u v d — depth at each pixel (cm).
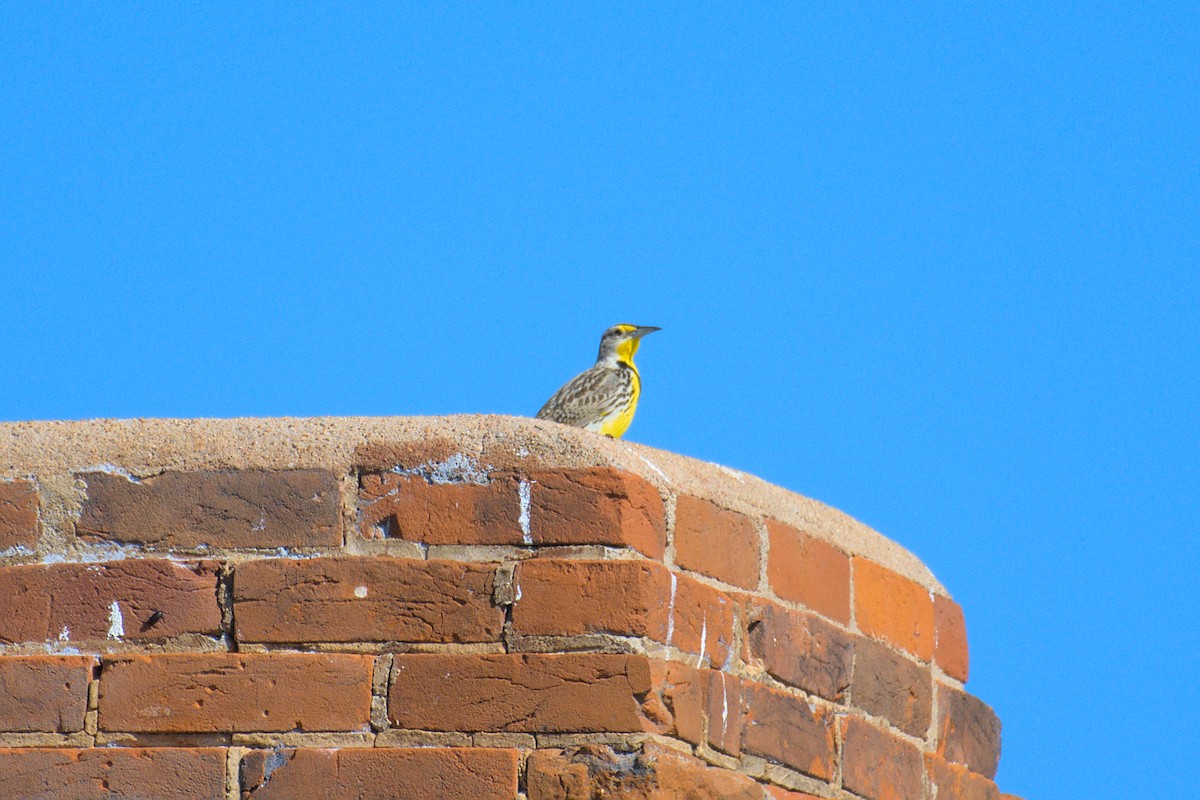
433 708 804
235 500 843
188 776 800
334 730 804
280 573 827
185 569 834
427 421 859
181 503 845
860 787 955
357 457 845
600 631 806
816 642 945
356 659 813
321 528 837
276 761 799
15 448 860
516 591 816
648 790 776
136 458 854
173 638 826
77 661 821
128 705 813
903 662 1023
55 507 848
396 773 791
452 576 821
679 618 835
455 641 812
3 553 844
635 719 791
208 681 814
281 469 845
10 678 819
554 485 832
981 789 1085
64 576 836
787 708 908
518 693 802
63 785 802
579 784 779
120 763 804
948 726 1061
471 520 832
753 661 899
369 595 821
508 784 783
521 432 846
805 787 916
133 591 832
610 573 814
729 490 918
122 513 845
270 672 812
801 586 949
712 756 845
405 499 838
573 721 794
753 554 919
